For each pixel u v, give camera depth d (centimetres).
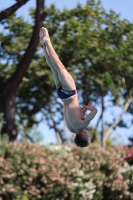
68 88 2586
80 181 4341
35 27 5591
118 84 7619
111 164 4569
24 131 8219
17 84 5791
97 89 8038
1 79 5825
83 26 6431
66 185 4253
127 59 7012
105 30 6725
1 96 5756
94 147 4700
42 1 5612
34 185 4212
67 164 4347
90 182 4378
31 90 8019
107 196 4544
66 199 4303
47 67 7494
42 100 8088
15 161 4209
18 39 7156
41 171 4219
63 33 6500
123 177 4672
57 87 2625
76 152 4578
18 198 4125
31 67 7444
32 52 5659
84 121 2564
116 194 4544
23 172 4184
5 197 4131
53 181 4228
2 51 7194
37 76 7581
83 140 2620
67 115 2609
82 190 4322
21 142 4491
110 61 7062
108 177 4544
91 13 6669
